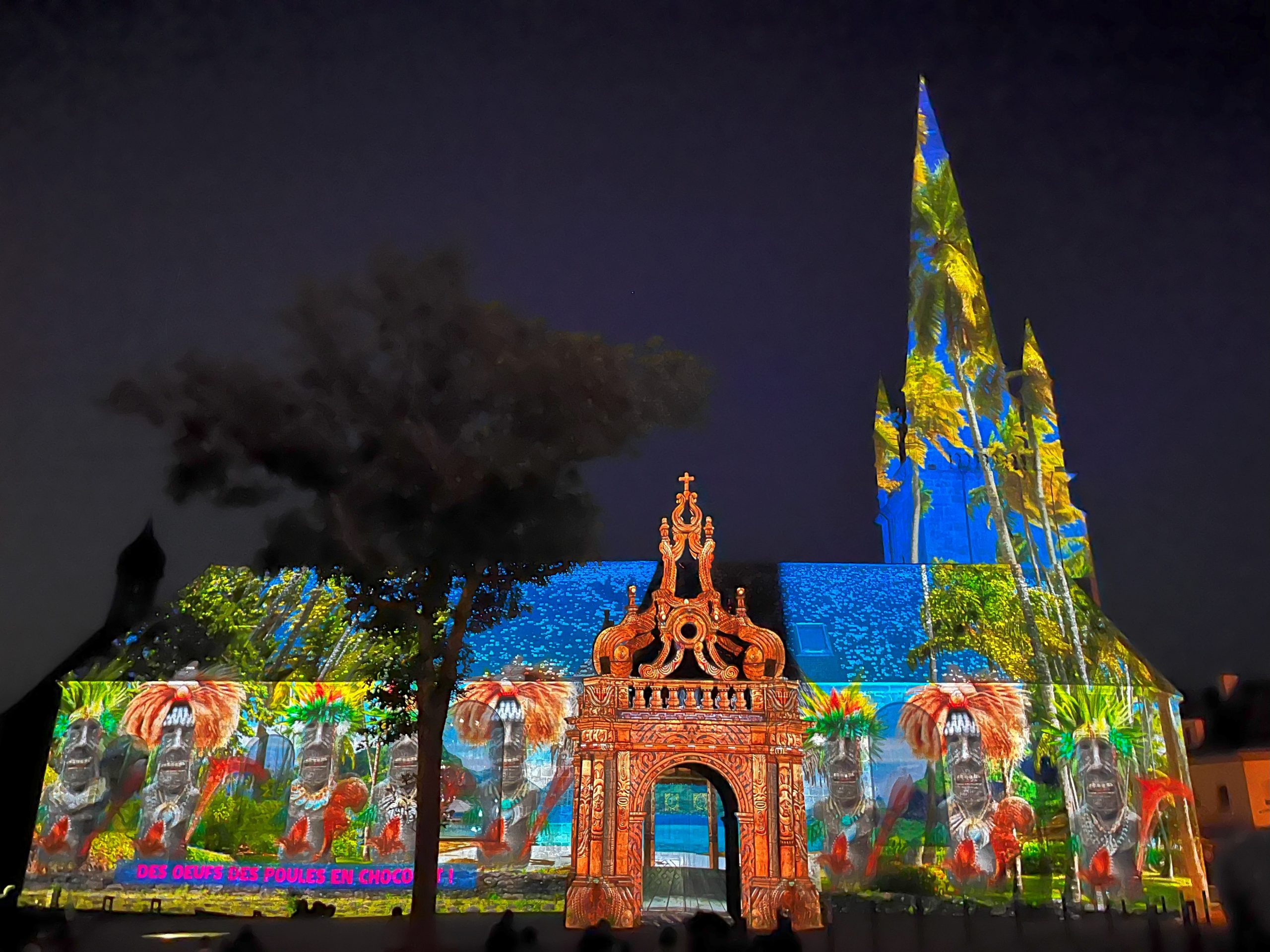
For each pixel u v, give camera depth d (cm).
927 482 5719
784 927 1587
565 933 2559
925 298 6291
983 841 3469
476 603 2417
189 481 2136
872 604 4216
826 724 3628
